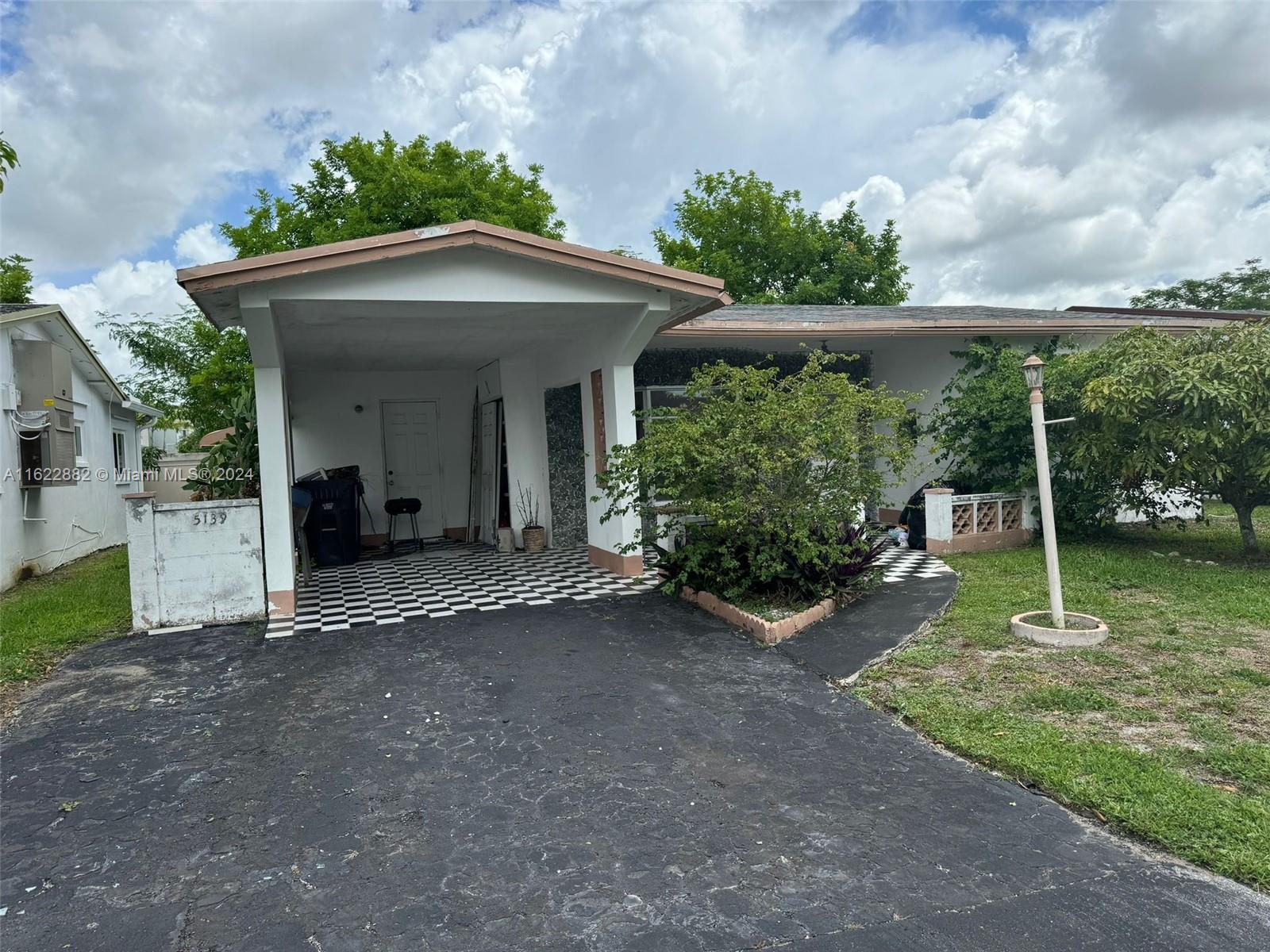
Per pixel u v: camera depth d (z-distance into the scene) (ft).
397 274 19.76
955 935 7.13
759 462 19.02
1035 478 29.07
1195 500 26.71
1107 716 12.23
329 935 7.40
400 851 8.98
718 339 31.01
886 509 37.91
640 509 23.22
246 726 13.26
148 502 20.29
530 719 13.24
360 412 38.40
